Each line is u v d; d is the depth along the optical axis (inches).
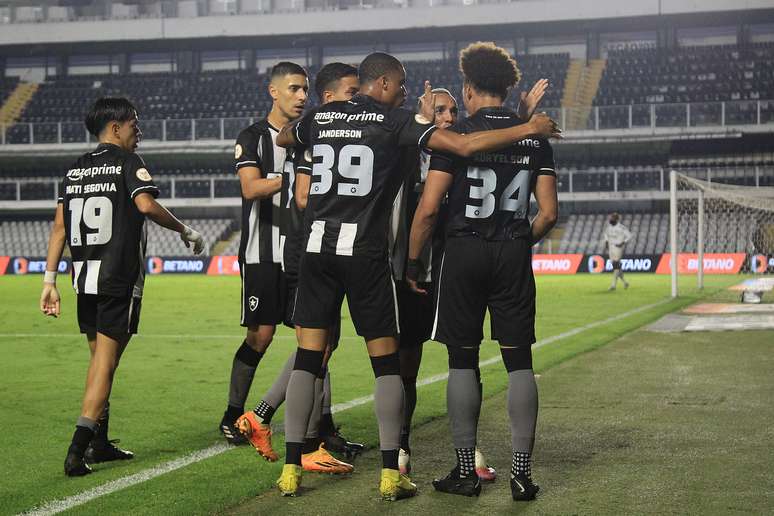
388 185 227.5
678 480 235.9
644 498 219.0
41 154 2198.6
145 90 2453.2
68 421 328.8
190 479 239.1
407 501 220.7
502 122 230.1
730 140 2060.8
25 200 2170.3
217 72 2507.4
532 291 229.9
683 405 350.0
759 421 315.6
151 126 2159.2
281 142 244.8
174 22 2347.4
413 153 239.1
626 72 2252.7
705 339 594.2
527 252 230.5
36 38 2393.0
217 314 880.3
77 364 502.6
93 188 259.8
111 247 257.1
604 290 1218.0
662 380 415.8
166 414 344.5
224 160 2285.9
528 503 217.2
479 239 227.3
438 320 231.1
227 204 2139.5
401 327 257.6
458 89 2289.6
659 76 2217.0
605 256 1929.1
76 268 261.3
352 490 231.8
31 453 274.4
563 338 598.2
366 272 226.1
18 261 2153.1
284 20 2314.2
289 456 226.4
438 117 262.8
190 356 536.7
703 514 205.0
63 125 2201.0
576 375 433.4
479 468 239.8
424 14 2258.9
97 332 259.6
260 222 292.4
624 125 1998.0
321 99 249.3
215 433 307.4
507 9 2210.9
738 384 402.3
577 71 2295.8
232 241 2191.2
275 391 257.0
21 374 460.8
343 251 225.0
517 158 229.0
